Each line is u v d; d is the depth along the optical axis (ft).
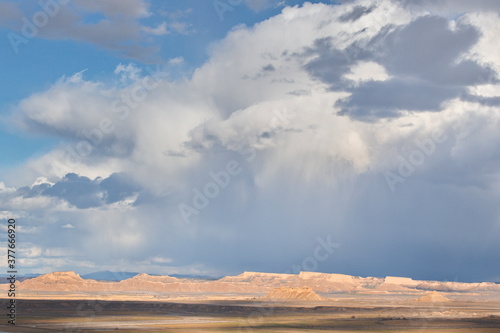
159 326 550.36
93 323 572.51
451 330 577.02
